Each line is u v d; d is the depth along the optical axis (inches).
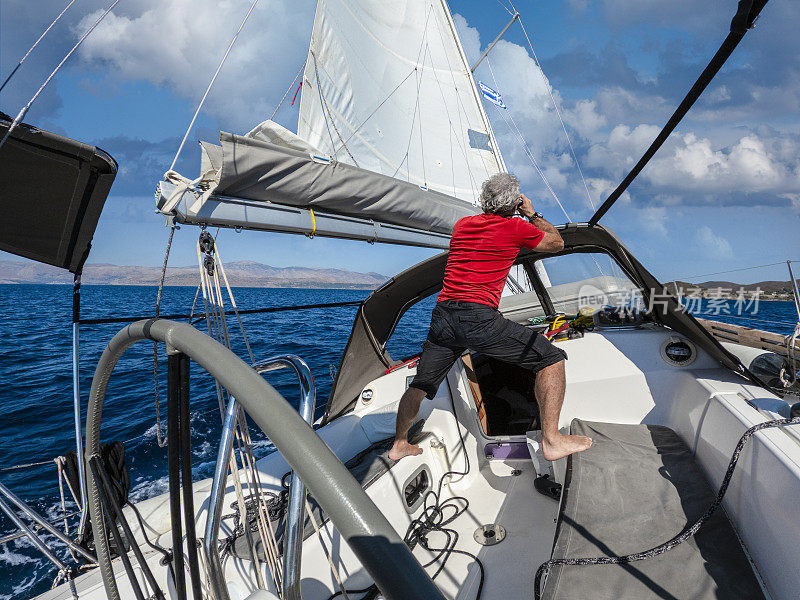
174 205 61.3
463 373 122.5
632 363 105.8
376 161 233.5
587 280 124.1
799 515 50.6
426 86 258.7
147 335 32.0
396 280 112.1
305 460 19.4
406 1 253.4
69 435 223.8
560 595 56.2
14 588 115.9
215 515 34.1
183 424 31.4
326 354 411.5
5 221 66.1
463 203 116.6
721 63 46.2
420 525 90.3
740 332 119.3
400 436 89.4
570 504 72.3
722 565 58.6
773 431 62.7
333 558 71.3
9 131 53.1
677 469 79.6
